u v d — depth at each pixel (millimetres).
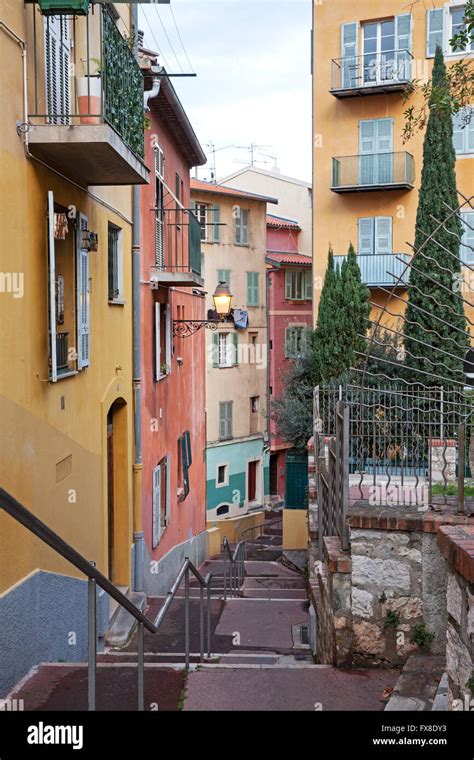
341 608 6781
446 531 4500
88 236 9109
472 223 25188
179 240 20328
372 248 26938
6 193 6703
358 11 26594
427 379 16609
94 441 9906
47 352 7820
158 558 15336
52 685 6645
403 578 6645
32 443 7301
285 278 40594
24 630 6891
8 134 6766
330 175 27125
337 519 7617
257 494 38312
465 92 11641
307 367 21531
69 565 8570
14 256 6883
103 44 8086
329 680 6516
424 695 5723
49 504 7840
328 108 27109
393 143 26516
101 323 10438
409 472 9742
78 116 7328
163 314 16328
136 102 9406
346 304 21000
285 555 19969
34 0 7078
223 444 35750
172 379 17828
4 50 6648
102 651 9883
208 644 9148
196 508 22328
